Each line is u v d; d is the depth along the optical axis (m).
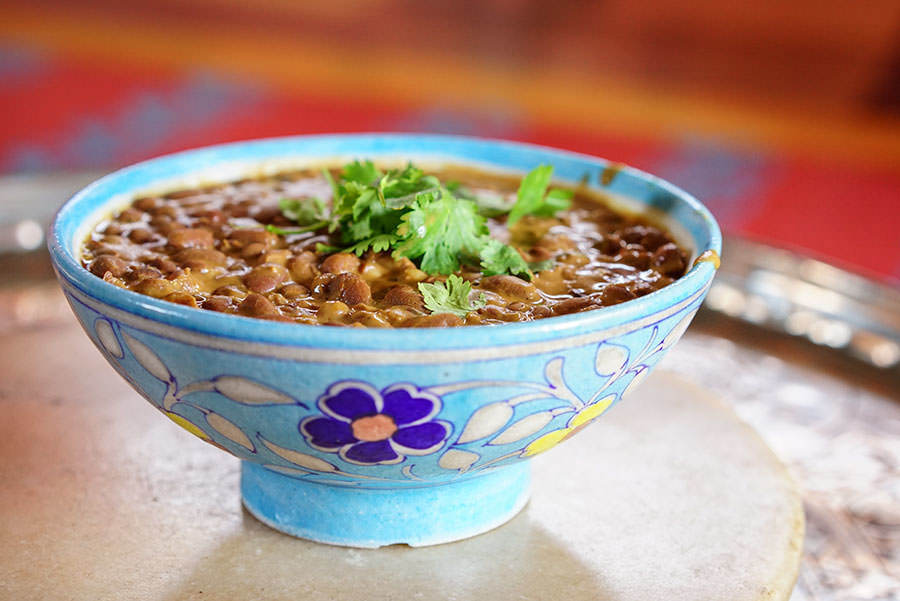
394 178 0.33
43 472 0.33
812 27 1.01
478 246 0.32
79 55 1.16
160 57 1.17
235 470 0.34
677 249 0.33
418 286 0.30
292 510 0.31
